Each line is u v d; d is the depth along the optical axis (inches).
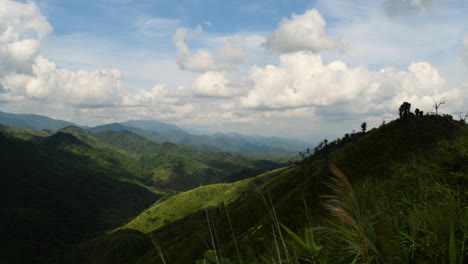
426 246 96.7
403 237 104.7
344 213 83.5
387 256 91.7
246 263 103.3
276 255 100.2
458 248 92.5
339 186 84.6
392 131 3804.1
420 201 143.2
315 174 3075.8
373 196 181.8
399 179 217.9
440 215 112.9
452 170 188.1
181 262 3602.4
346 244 107.3
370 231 92.7
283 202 2898.6
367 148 3750.0
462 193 148.0
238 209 3703.3
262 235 109.6
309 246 86.1
